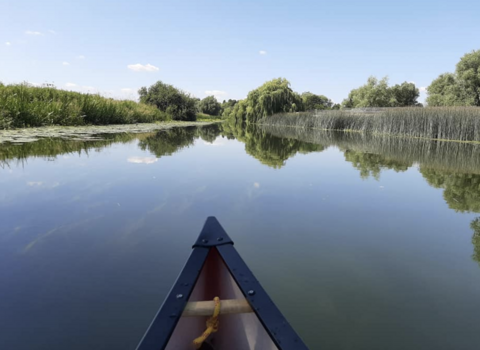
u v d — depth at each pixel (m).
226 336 1.51
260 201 3.68
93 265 2.18
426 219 3.21
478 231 2.93
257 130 20.75
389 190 4.34
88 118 13.39
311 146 10.05
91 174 4.59
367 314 1.76
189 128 18.19
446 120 12.99
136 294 1.88
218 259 1.74
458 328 1.66
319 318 1.71
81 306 1.76
